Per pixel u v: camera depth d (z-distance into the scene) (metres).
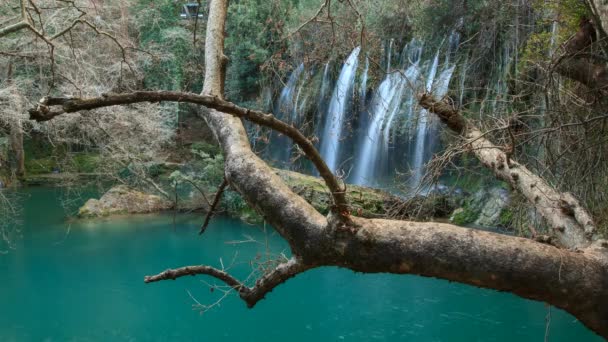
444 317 7.47
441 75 10.88
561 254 2.04
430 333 6.99
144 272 9.27
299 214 2.15
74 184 14.39
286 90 13.65
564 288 1.99
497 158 3.44
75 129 13.29
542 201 2.93
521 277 1.97
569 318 7.23
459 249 1.99
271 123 1.88
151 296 8.38
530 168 4.31
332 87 13.70
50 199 14.35
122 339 7.03
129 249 10.41
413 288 8.59
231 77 15.05
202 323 7.48
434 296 8.23
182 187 14.37
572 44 4.34
